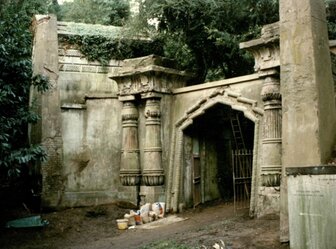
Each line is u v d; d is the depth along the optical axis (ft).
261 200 31.94
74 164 42.42
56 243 33.14
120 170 41.96
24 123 35.35
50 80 41.88
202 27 44.75
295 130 21.93
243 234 26.68
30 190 39.91
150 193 39.86
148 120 40.57
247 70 47.85
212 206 40.63
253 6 41.14
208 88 39.09
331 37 38.83
